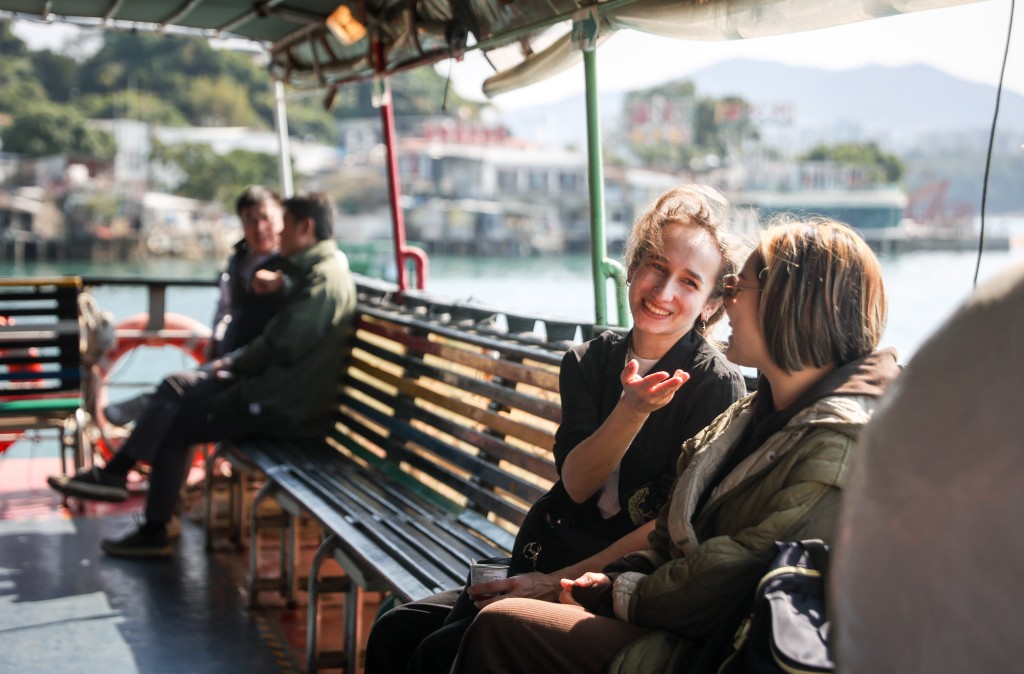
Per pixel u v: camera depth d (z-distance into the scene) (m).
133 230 85.88
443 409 4.20
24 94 95.38
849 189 88.00
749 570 1.72
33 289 5.86
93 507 5.93
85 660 3.85
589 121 3.39
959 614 0.81
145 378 10.70
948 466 0.82
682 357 2.44
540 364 3.56
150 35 6.45
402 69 5.09
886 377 1.79
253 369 5.13
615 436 2.20
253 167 89.19
